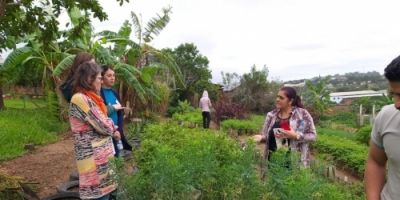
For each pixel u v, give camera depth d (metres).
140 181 2.36
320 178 2.87
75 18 11.62
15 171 6.52
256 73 26.41
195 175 2.34
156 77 18.08
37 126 10.41
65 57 11.95
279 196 2.33
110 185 3.15
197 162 2.36
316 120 21.62
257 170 2.62
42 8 5.10
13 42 5.65
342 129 20.33
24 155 7.79
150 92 14.29
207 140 2.96
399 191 2.01
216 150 2.80
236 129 15.98
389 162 2.06
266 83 26.52
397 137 1.98
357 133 14.34
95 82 3.18
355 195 5.34
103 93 4.16
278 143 3.97
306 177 2.37
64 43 12.97
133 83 12.31
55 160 7.43
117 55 13.83
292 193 2.25
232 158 2.74
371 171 2.24
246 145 2.67
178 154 2.56
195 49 32.69
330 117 25.53
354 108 26.55
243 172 2.41
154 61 16.22
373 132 2.18
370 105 25.45
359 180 8.88
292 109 4.11
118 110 4.17
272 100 25.98
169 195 2.19
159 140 3.46
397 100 1.92
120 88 13.62
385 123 2.05
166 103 17.86
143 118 13.23
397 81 1.88
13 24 5.08
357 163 9.25
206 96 15.91
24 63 12.55
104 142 3.18
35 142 9.05
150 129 4.00
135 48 13.88
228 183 2.39
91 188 3.09
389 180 2.08
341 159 10.08
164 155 2.25
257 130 16.11
